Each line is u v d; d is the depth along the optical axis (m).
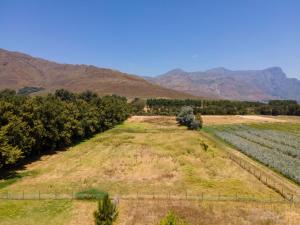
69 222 40.16
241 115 197.00
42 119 76.62
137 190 52.22
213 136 113.81
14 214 42.44
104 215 32.06
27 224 39.53
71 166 69.31
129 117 179.88
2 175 61.75
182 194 50.16
